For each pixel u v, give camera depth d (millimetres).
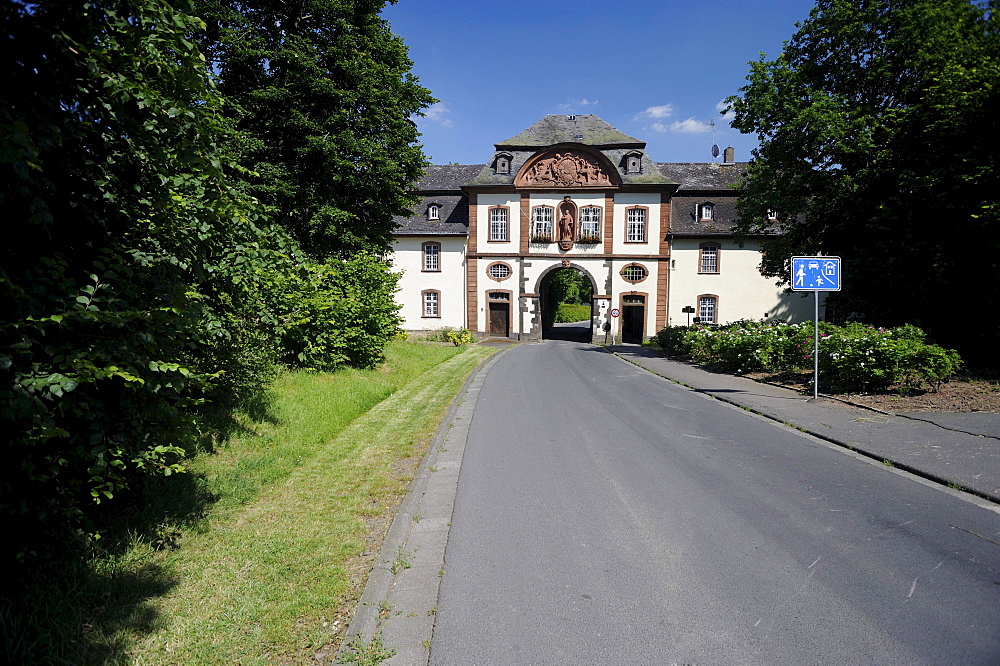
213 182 4547
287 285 11961
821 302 37594
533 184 40594
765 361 15375
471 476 6406
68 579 3539
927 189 15453
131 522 4516
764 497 5586
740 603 3584
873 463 6797
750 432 8609
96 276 3568
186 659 3018
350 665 2992
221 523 4875
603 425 9219
